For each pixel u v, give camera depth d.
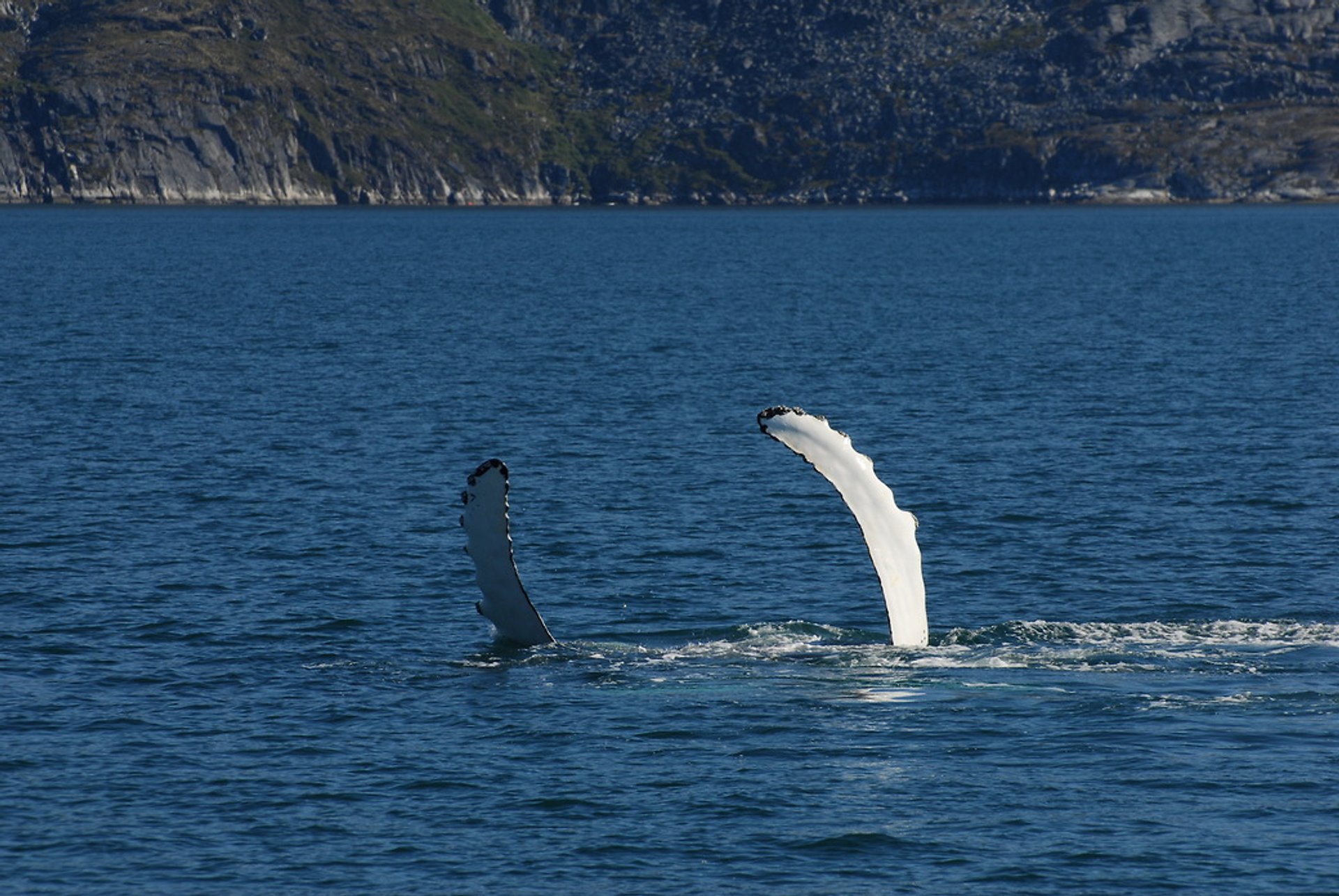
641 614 116.69
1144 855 75.31
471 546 102.81
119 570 127.94
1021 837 77.19
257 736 90.00
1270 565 130.12
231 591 121.69
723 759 86.25
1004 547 137.38
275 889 72.81
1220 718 90.62
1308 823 78.06
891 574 102.62
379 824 79.06
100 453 181.00
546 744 88.50
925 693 95.00
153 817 79.81
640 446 188.75
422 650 106.25
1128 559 132.62
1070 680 96.75
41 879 73.56
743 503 155.88
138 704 95.38
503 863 75.12
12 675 100.62
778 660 101.31
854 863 74.94
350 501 156.25
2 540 137.00
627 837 77.62
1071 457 180.25
